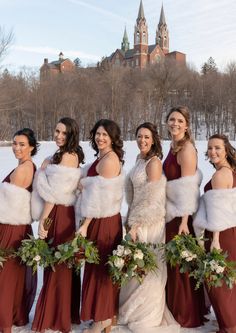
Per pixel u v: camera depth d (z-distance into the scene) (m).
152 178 3.80
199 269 3.55
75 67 80.00
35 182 3.78
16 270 3.77
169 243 3.64
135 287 3.94
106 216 3.73
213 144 3.81
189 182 3.77
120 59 107.19
